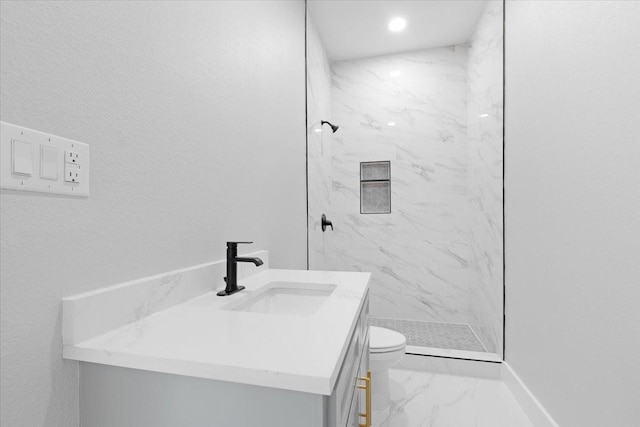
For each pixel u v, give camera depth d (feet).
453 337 8.80
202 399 2.02
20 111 1.93
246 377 1.88
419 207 10.05
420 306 10.03
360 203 10.43
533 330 5.59
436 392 6.59
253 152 4.91
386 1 7.88
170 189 3.19
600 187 3.68
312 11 8.16
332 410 1.95
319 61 9.20
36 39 2.02
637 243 3.11
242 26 4.61
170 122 3.19
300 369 1.85
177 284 3.18
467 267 9.73
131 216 2.74
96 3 2.42
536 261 5.43
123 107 2.66
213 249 3.87
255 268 4.67
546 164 5.04
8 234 1.88
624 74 3.28
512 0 6.50
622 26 3.30
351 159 10.46
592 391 3.84
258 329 2.49
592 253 3.83
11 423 1.90
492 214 7.74
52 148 2.09
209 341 2.26
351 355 2.65
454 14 8.40
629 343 3.22
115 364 2.10
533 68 5.52
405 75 10.13
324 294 4.05
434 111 9.95
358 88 10.44
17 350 1.93
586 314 3.96
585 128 3.97
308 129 7.77
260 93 5.17
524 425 5.53
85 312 2.27
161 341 2.27
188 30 3.46
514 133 6.45
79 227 2.30
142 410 2.13
